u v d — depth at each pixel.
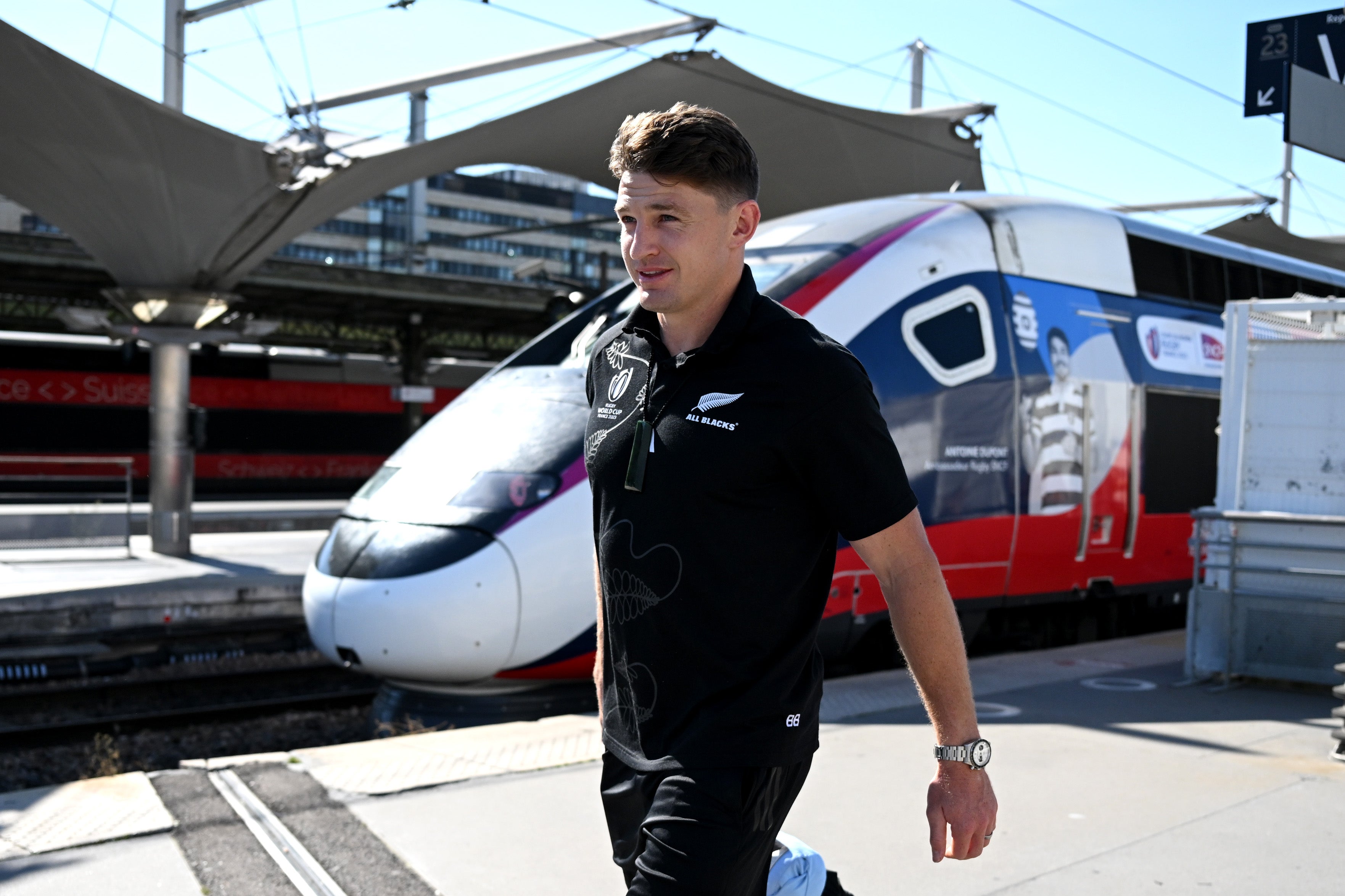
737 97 15.05
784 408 1.66
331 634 6.64
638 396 1.80
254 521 18.02
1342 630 5.75
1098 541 8.64
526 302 26.97
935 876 3.24
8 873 3.21
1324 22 8.71
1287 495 6.00
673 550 1.72
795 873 1.93
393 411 30.33
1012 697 5.73
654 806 1.71
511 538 6.37
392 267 108.56
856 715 5.27
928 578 1.73
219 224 13.69
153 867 3.26
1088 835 3.59
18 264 20.70
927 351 7.43
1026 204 8.52
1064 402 8.31
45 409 24.98
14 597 10.07
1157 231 9.51
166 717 8.16
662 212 1.71
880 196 17.81
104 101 11.41
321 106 12.88
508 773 4.21
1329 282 11.48
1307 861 3.36
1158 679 6.20
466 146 14.43
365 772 4.21
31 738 7.57
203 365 27.52
